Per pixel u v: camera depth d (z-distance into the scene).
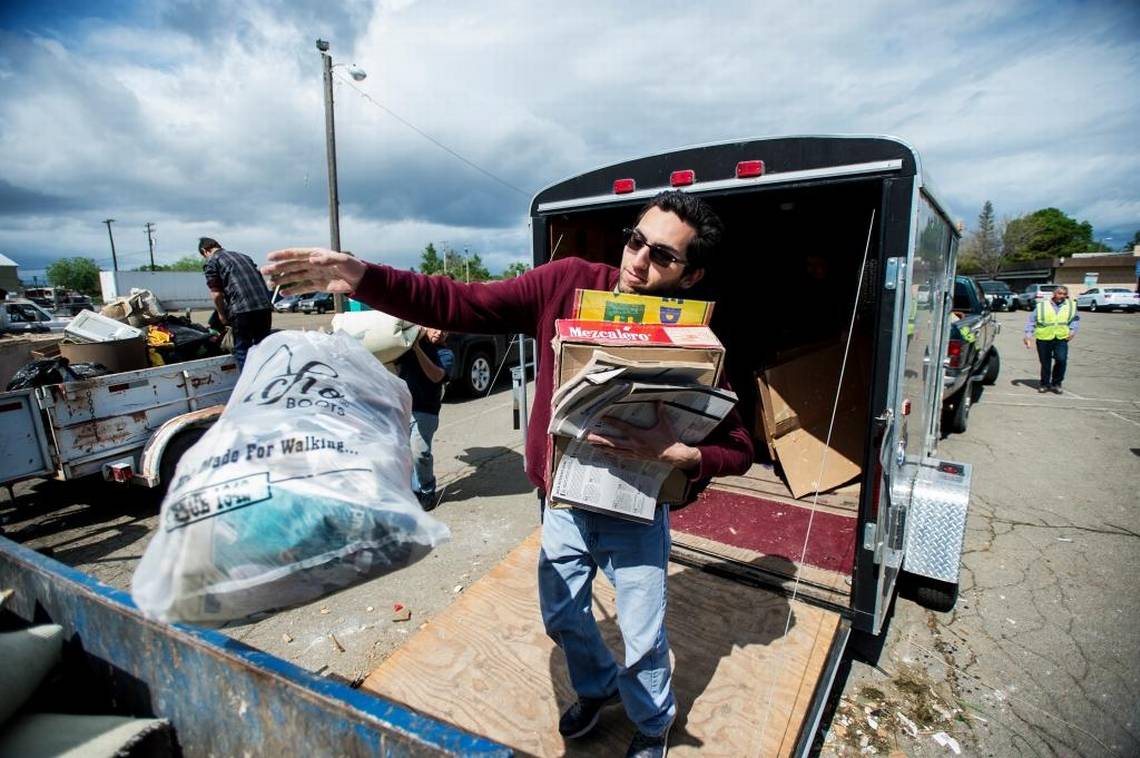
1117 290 31.17
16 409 3.73
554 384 1.48
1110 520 4.60
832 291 4.69
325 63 15.07
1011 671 2.91
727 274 4.90
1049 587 3.65
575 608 1.88
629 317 1.62
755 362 4.87
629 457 1.57
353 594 3.59
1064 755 2.41
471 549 4.13
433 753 0.90
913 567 3.28
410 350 4.29
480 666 2.44
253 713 1.14
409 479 1.33
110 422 4.20
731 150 2.61
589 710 2.07
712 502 3.84
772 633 2.59
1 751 1.20
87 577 1.43
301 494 1.01
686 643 2.55
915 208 2.23
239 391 1.29
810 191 3.04
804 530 3.43
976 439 6.86
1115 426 7.42
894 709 2.67
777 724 2.13
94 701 1.45
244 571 0.98
